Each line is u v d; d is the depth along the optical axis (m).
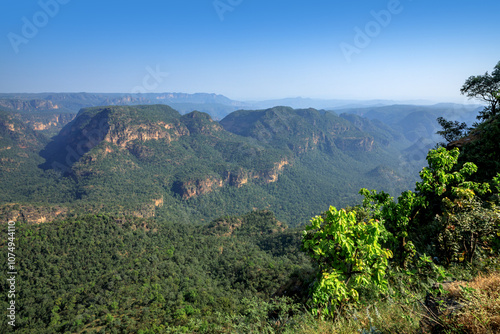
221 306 48.28
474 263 4.45
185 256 90.50
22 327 53.38
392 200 6.26
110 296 59.62
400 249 5.58
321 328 3.63
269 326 5.41
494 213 4.70
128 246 90.62
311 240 4.26
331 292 3.72
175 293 59.91
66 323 50.19
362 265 3.82
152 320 45.69
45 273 71.31
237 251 99.19
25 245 77.75
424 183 6.18
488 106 18.75
